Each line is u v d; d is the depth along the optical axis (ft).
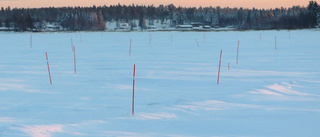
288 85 43.37
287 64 68.49
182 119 26.76
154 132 22.99
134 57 84.69
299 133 23.02
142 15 637.71
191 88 42.96
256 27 529.04
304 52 94.22
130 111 29.91
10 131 21.67
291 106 31.86
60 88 42.93
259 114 28.45
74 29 481.87
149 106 32.32
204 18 606.55
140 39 176.14
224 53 94.68
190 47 118.42
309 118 27.02
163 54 92.63
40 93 39.63
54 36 224.33
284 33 231.09
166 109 30.35
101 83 46.57
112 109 31.22
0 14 544.62
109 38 190.70
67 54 94.27
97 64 70.38
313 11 379.14
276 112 29.14
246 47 115.24
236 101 34.17
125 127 24.23
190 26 531.50
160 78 50.29
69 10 555.69
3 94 39.04
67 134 21.93
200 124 25.20
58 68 64.13
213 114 28.50
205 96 37.52
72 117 28.22
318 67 63.41
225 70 59.93
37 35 246.88
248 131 23.40
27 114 29.50
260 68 62.69
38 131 22.13
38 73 57.11
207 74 54.90
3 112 30.30
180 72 57.31
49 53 97.81
